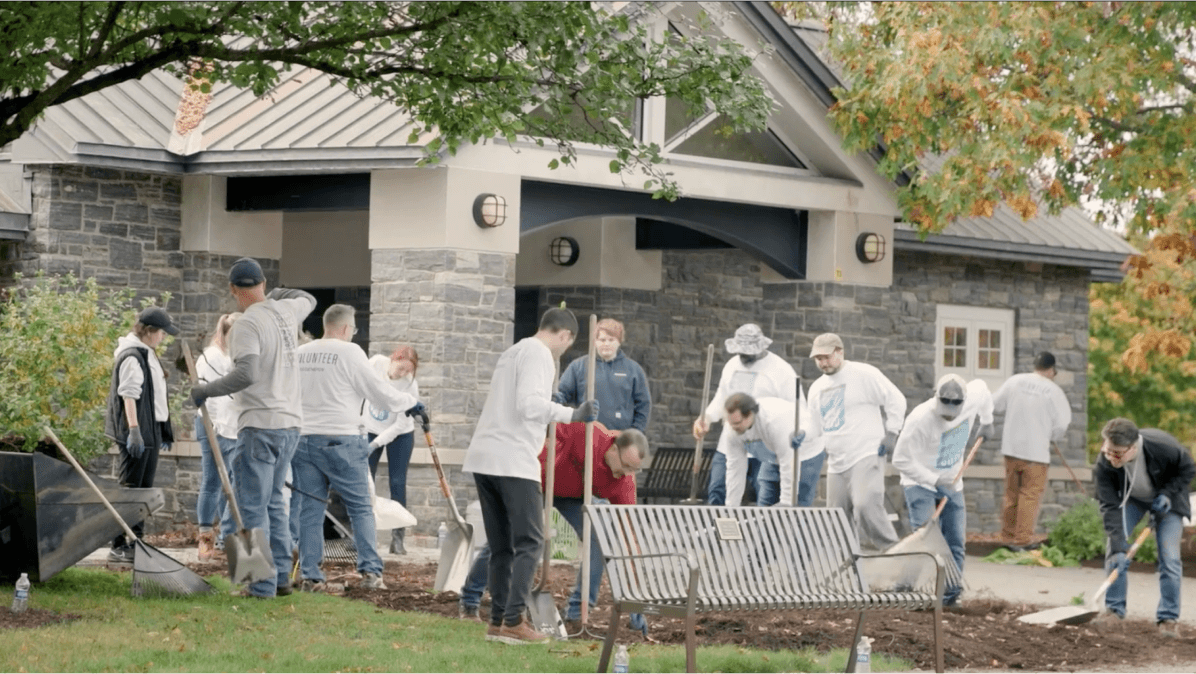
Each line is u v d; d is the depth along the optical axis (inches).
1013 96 561.0
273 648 287.3
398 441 482.6
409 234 510.0
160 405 413.1
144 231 543.5
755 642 336.8
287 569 361.7
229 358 431.5
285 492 411.8
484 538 351.9
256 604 341.7
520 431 307.9
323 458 379.6
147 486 411.5
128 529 346.9
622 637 333.1
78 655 270.8
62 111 522.6
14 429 382.9
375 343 518.3
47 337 406.3
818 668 302.7
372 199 518.0
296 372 355.3
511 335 520.1
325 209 538.3
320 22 325.1
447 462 506.0
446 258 503.2
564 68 304.7
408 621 335.0
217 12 284.0
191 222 550.0
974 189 577.9
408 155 495.8
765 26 567.5
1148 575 538.0
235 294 351.9
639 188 551.8
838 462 438.9
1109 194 588.4
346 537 438.0
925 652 335.6
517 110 320.5
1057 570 546.3
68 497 348.5
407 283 511.2
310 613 335.6
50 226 526.0
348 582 397.7
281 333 350.3
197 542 500.1
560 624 327.6
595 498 347.3
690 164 565.3
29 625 301.6
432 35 299.1
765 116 334.0
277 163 517.0
